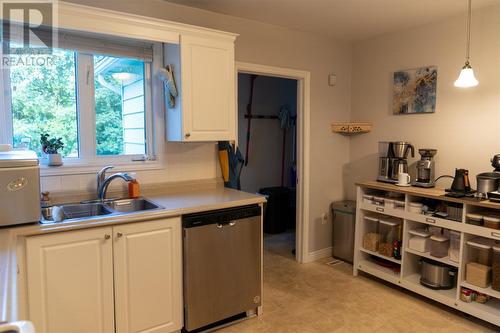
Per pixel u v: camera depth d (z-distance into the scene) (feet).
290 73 11.51
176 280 7.60
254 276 8.68
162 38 8.09
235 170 10.46
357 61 13.00
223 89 9.05
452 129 10.32
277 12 9.80
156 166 9.20
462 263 8.59
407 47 11.35
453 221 8.65
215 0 8.91
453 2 9.09
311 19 10.41
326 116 12.70
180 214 7.47
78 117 8.30
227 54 9.05
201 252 7.77
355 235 11.25
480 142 9.73
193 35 8.45
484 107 9.61
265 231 16.06
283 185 17.34
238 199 8.38
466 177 8.86
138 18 7.66
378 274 10.55
